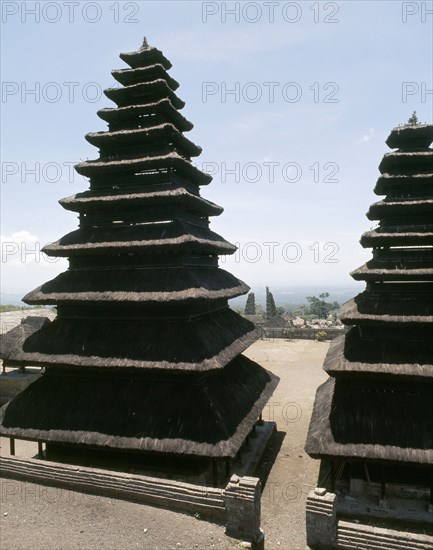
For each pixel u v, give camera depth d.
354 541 15.58
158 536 16.41
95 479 19.48
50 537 16.34
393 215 22.80
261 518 19.50
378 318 20.56
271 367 53.66
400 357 20.17
